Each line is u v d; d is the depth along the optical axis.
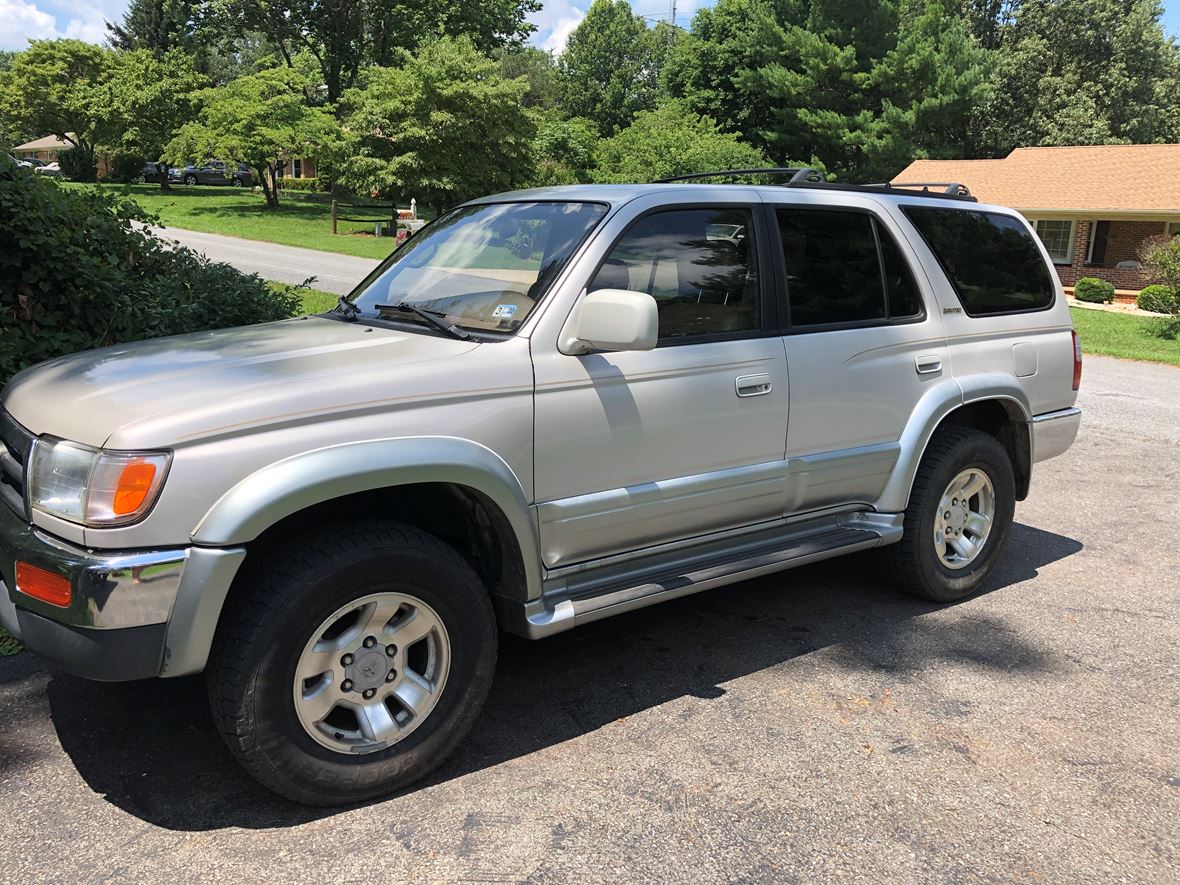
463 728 2.94
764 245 3.68
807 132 42.66
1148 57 47.03
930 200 4.44
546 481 3.05
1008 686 3.63
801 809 2.80
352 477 2.60
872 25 41.09
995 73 44.03
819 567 5.02
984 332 4.45
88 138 49.78
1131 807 2.85
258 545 2.74
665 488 3.34
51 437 2.60
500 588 3.10
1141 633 4.17
